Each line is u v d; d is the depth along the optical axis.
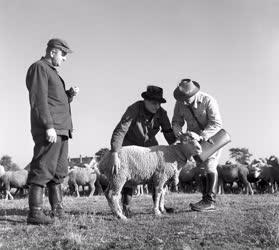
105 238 5.89
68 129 7.27
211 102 8.12
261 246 5.32
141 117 7.89
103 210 8.77
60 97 7.14
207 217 7.32
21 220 7.27
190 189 24.75
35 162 6.89
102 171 7.48
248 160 27.27
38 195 6.86
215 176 8.30
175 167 7.52
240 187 25.55
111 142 7.39
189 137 7.42
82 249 5.38
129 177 7.40
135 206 9.55
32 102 6.82
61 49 7.23
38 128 6.89
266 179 23.38
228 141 7.88
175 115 8.57
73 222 6.89
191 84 8.11
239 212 7.93
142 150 7.48
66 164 7.59
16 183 24.39
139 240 5.71
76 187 23.77
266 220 6.73
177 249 5.17
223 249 5.17
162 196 7.95
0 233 6.24
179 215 7.61
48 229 6.49
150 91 7.76
